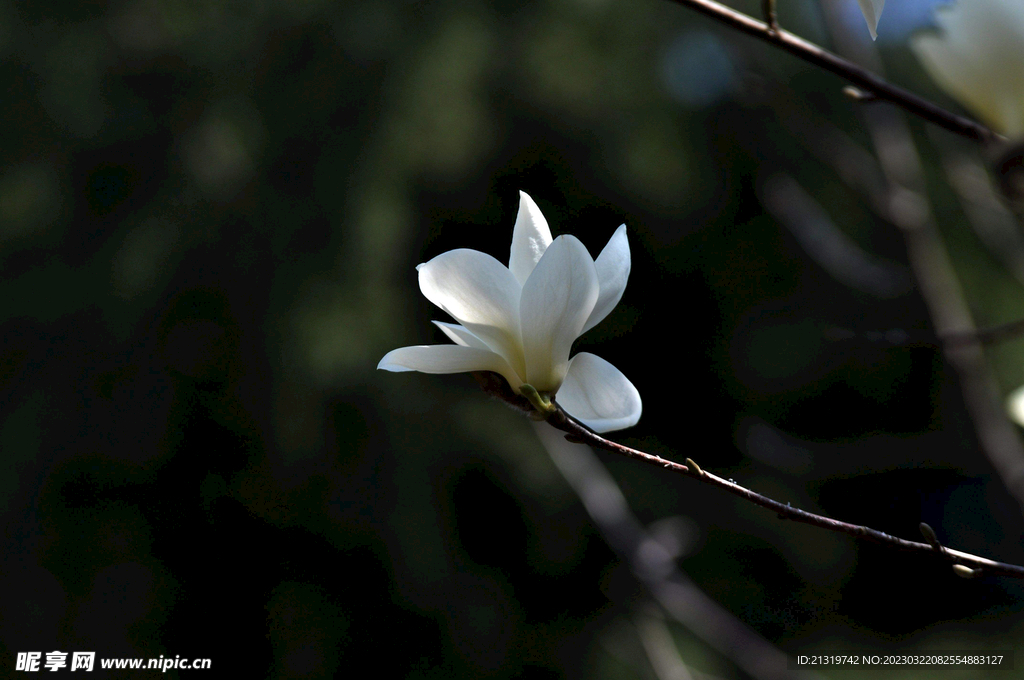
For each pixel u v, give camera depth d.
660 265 8.80
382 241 6.63
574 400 1.30
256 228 6.83
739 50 3.42
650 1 7.01
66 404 7.13
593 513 3.46
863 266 3.35
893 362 7.14
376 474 7.00
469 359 1.26
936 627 6.68
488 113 7.00
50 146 6.96
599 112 7.22
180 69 6.93
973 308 6.37
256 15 6.89
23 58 6.91
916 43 1.20
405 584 7.00
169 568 7.50
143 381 7.13
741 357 8.30
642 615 3.60
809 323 7.58
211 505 7.53
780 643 7.28
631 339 9.24
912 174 2.88
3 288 6.89
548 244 1.34
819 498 7.25
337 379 6.64
